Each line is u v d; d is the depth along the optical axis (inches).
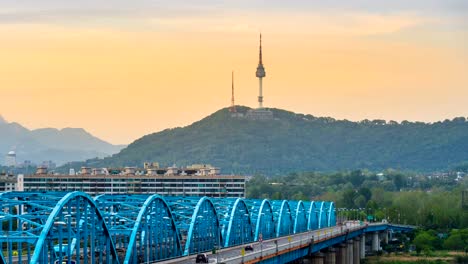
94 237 7455.7
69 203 7052.2
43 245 6609.3
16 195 7677.2
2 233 7032.5
